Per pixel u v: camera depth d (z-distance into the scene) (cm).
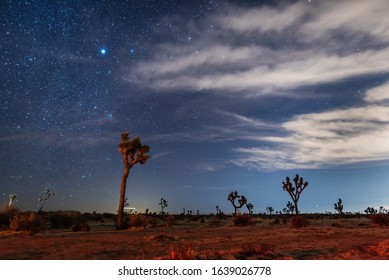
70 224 2503
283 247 987
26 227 1639
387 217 2327
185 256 731
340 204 5847
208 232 1673
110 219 3922
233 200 4475
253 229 1905
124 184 2261
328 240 1187
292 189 3600
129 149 2252
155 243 1124
